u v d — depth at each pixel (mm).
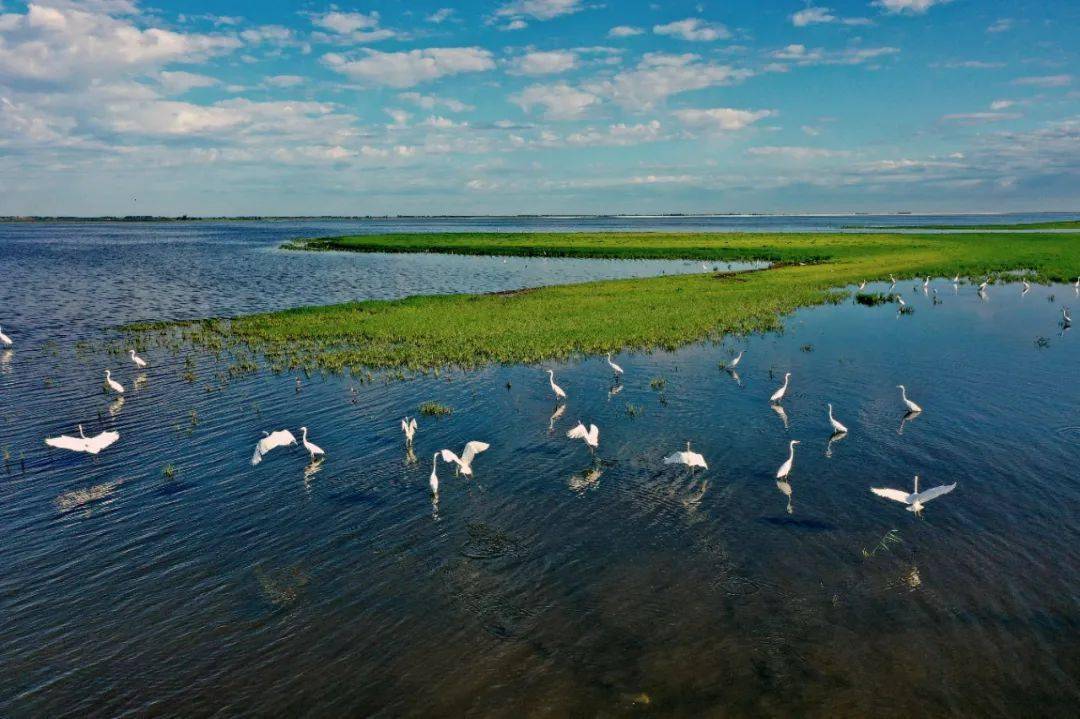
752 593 12750
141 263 83625
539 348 31703
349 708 10281
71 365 30703
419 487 17484
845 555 13930
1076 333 35188
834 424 20516
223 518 16047
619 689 10461
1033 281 57250
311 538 15102
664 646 11383
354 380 27484
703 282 55438
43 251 107938
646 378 27125
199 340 35938
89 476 18406
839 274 60812
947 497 16281
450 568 13812
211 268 76562
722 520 15477
